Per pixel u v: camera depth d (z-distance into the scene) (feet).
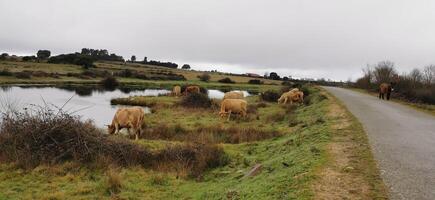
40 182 35.60
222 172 39.32
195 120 80.94
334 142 40.16
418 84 120.88
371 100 99.66
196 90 149.18
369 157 33.53
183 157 43.21
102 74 300.81
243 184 31.55
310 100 115.34
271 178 30.25
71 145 42.32
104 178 36.58
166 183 36.11
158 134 60.85
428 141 41.83
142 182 36.09
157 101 123.13
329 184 26.53
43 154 41.09
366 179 27.55
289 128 66.95
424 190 25.57
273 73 469.16
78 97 141.79
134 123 57.93
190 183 36.42
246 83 328.08
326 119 60.59
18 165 39.06
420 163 32.27
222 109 85.66
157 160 42.98
